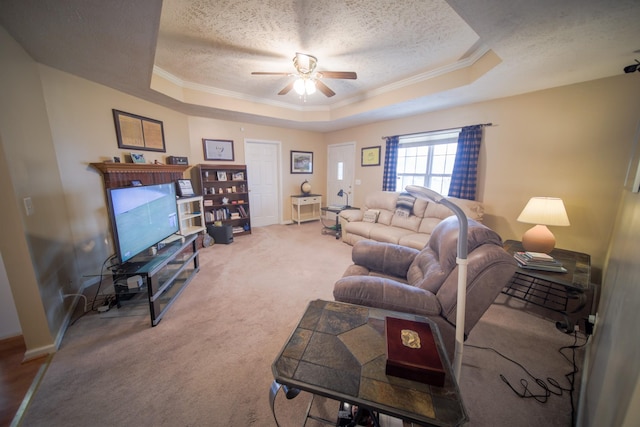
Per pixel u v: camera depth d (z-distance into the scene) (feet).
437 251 5.65
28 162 5.62
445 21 6.23
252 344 5.70
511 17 4.71
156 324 6.40
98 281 8.66
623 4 4.13
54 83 7.20
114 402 4.24
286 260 11.04
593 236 7.93
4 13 4.65
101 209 8.81
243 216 15.37
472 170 10.56
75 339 5.82
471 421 3.99
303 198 17.67
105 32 5.46
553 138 8.54
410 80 10.15
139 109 10.43
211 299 7.68
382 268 6.69
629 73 6.94
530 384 4.66
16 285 4.96
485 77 7.68
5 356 5.21
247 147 16.10
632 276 2.72
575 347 5.57
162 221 8.58
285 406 4.20
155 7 4.63
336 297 4.59
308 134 18.54
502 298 7.80
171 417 4.00
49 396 4.33
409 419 2.32
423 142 13.08
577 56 6.12
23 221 4.97
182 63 8.97
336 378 2.70
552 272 6.36
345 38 7.09
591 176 7.89
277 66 9.25
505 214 9.97
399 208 12.08
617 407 2.08
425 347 2.97
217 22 6.33
